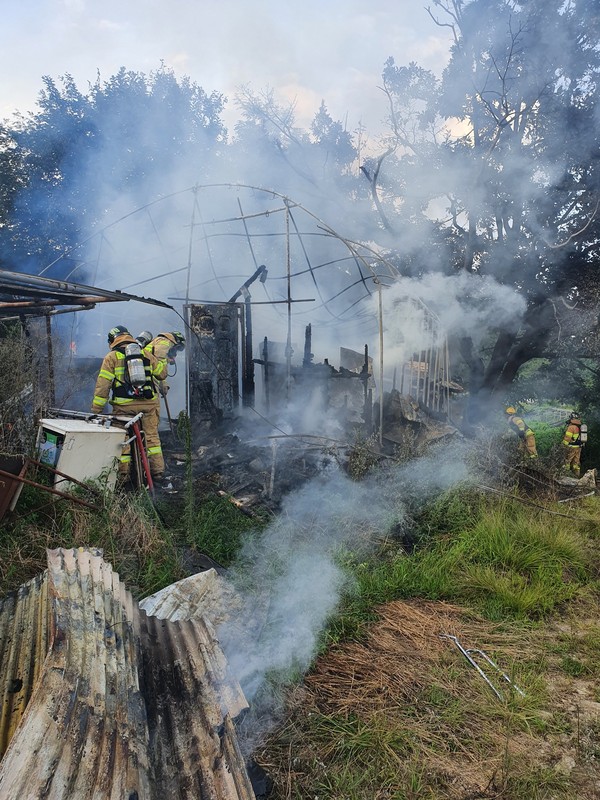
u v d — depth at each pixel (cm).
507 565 571
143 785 218
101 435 530
